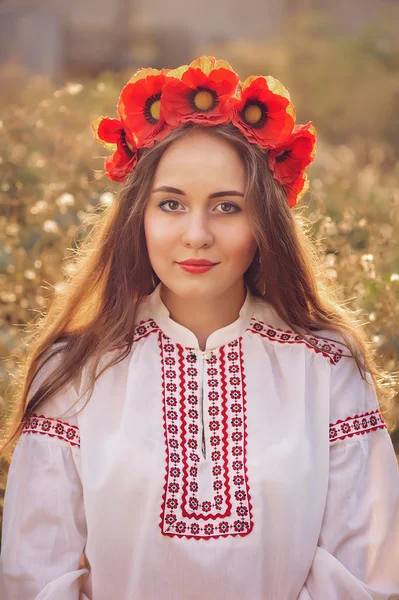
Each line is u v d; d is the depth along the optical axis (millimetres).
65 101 4105
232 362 1962
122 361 1962
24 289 3025
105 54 10727
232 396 1923
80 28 10969
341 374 1992
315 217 3186
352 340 2070
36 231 3100
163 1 11938
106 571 1842
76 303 2084
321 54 10164
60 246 3062
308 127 1902
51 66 10367
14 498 1922
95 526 1839
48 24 10539
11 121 3729
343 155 5766
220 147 1836
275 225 1936
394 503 1963
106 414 1908
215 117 1820
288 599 1854
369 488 1973
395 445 2789
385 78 9961
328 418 1933
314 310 2090
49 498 1891
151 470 1824
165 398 1909
